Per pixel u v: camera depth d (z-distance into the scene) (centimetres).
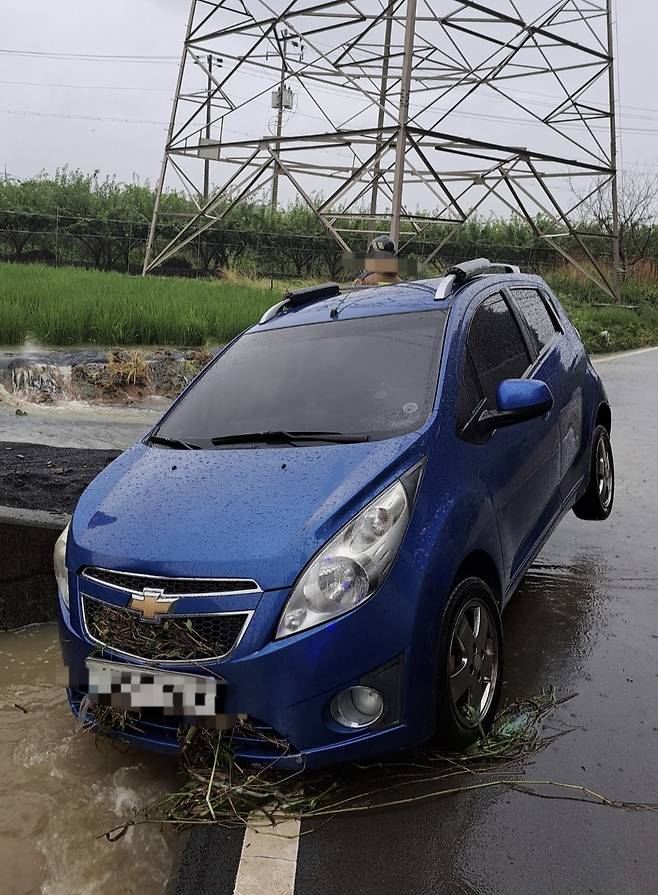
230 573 285
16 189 3816
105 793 310
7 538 464
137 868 269
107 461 704
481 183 2611
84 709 314
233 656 280
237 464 347
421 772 308
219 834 279
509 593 376
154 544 303
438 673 295
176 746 297
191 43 2722
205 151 2686
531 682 370
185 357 1273
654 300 3431
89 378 1140
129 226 3838
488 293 456
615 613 440
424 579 292
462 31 2498
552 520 454
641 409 1079
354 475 316
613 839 266
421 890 248
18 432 890
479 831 273
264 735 284
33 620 471
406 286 480
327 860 263
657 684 366
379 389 378
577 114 2791
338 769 310
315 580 282
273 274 3925
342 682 279
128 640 296
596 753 314
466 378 382
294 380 405
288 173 2394
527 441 410
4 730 357
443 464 332
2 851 278
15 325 1344
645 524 585
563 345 527
